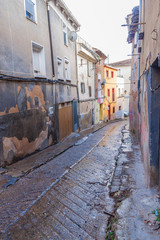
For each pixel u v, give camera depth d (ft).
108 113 89.81
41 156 23.34
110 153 25.26
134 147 26.63
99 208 12.67
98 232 10.48
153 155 12.67
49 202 12.56
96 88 69.26
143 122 18.92
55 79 32.19
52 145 31.35
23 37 22.43
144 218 10.23
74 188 15.15
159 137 12.46
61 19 36.91
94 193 14.67
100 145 30.66
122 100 110.93
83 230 10.66
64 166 19.54
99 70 72.54
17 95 20.94
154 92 12.42
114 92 95.76
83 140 35.37
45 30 29.17
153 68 12.37
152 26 11.89
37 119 25.82
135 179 15.97
